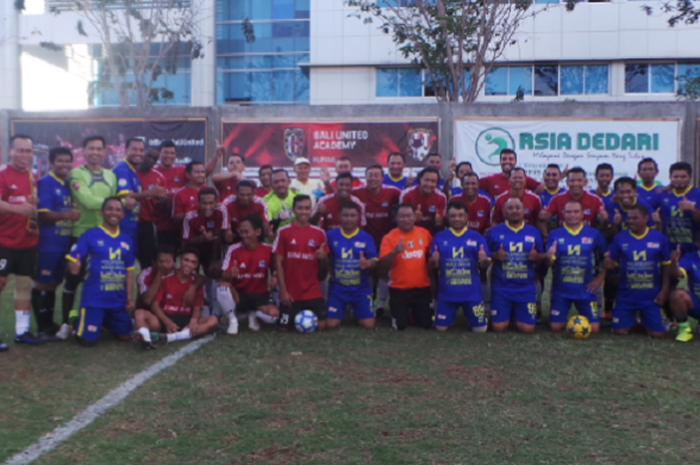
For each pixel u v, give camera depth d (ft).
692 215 20.61
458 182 35.29
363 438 11.09
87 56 87.97
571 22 74.79
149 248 22.77
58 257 19.20
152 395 13.48
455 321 22.68
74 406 12.76
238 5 85.81
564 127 35.53
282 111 36.99
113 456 10.32
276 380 14.56
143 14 79.15
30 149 17.84
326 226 23.16
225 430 11.44
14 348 17.75
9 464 10.00
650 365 15.97
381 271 21.56
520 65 76.33
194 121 37.63
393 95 78.89
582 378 14.76
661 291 19.51
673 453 10.50
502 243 20.44
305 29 85.20
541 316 22.48
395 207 23.84
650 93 74.90
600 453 10.49
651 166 22.86
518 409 12.63
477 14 56.24
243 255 20.38
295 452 10.48
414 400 13.15
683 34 72.95
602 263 21.03
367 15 77.82
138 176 22.54
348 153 36.65
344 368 15.62
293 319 20.47
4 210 16.53
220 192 24.98
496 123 35.83
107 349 17.74
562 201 23.04
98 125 38.06
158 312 19.03
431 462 10.11
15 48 87.35
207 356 16.87
